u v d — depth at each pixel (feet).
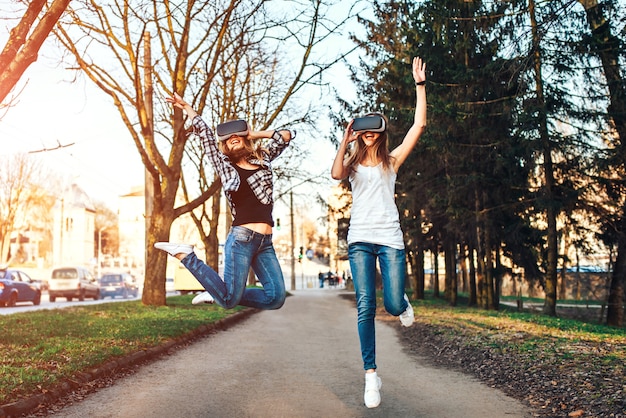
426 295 138.62
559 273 102.63
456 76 66.64
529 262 80.89
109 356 28.37
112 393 22.71
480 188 72.43
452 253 100.78
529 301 132.46
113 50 56.39
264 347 37.83
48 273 239.09
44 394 20.65
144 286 66.03
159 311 57.88
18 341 32.37
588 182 64.44
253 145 16.70
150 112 63.62
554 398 21.48
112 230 422.41
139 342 34.24
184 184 96.22
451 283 95.55
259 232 16.22
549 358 28.25
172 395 22.40
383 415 19.51
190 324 45.83
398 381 25.89
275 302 16.38
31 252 332.39
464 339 38.55
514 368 27.37
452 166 71.67
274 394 22.74
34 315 50.34
